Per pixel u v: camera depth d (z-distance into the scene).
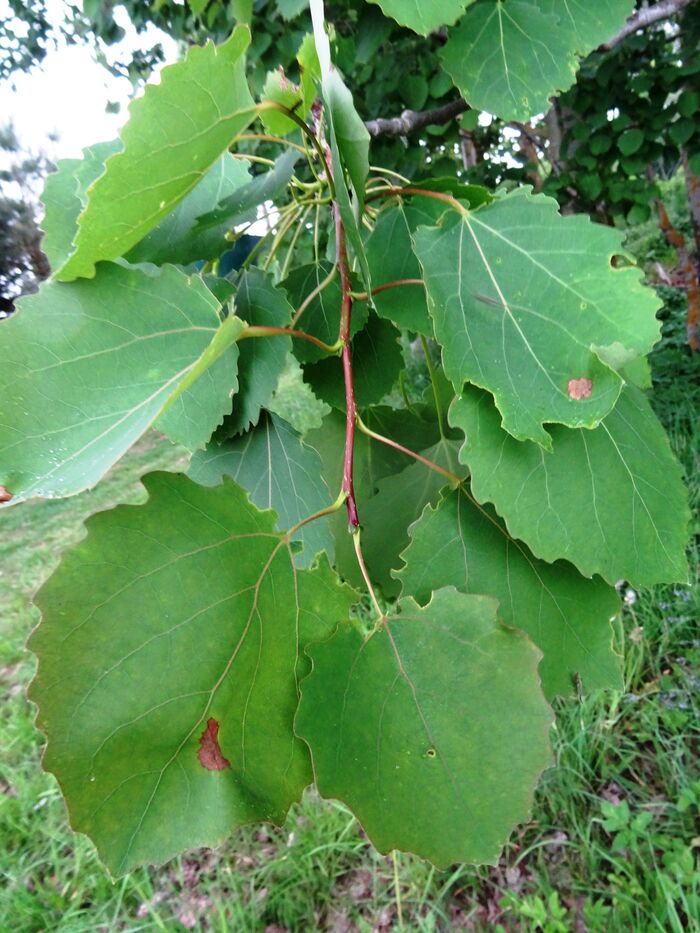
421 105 0.62
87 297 0.16
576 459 0.17
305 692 0.15
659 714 0.59
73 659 0.14
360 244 0.16
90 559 0.14
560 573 0.18
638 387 0.21
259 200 0.20
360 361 0.23
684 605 0.66
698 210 1.12
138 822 0.14
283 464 0.21
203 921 0.54
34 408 0.15
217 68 0.14
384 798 0.15
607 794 0.56
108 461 0.14
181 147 0.15
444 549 0.18
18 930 0.54
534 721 0.15
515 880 0.52
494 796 0.15
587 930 0.48
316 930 0.52
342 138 0.15
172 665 0.15
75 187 0.21
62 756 0.13
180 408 0.19
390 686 0.16
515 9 0.22
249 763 0.15
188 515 0.15
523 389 0.16
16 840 0.60
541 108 0.22
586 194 0.85
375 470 0.25
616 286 0.16
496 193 0.19
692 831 0.52
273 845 0.58
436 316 0.17
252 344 0.21
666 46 0.90
